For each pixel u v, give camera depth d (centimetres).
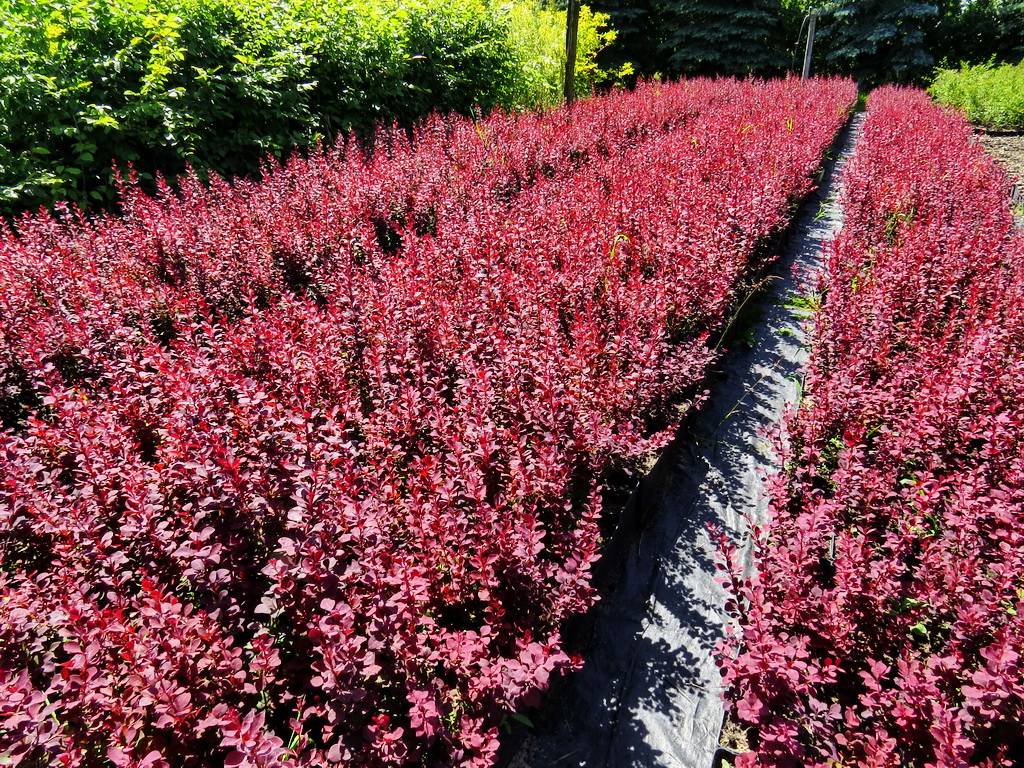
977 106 1831
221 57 778
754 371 502
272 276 486
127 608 216
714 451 412
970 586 232
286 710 212
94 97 658
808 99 1513
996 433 298
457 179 678
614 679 268
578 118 1080
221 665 187
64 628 191
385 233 608
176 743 178
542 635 234
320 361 331
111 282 432
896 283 456
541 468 263
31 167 601
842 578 236
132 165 657
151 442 307
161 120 698
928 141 946
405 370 347
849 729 201
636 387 345
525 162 768
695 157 779
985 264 474
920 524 283
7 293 393
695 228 525
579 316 399
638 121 1136
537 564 245
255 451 251
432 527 229
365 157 817
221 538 227
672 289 428
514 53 1310
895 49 2839
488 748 185
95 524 232
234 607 205
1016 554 230
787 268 701
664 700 260
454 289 441
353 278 445
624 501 330
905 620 234
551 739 243
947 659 210
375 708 193
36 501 238
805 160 847
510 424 311
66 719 173
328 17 936
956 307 445
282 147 824
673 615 300
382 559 215
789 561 244
